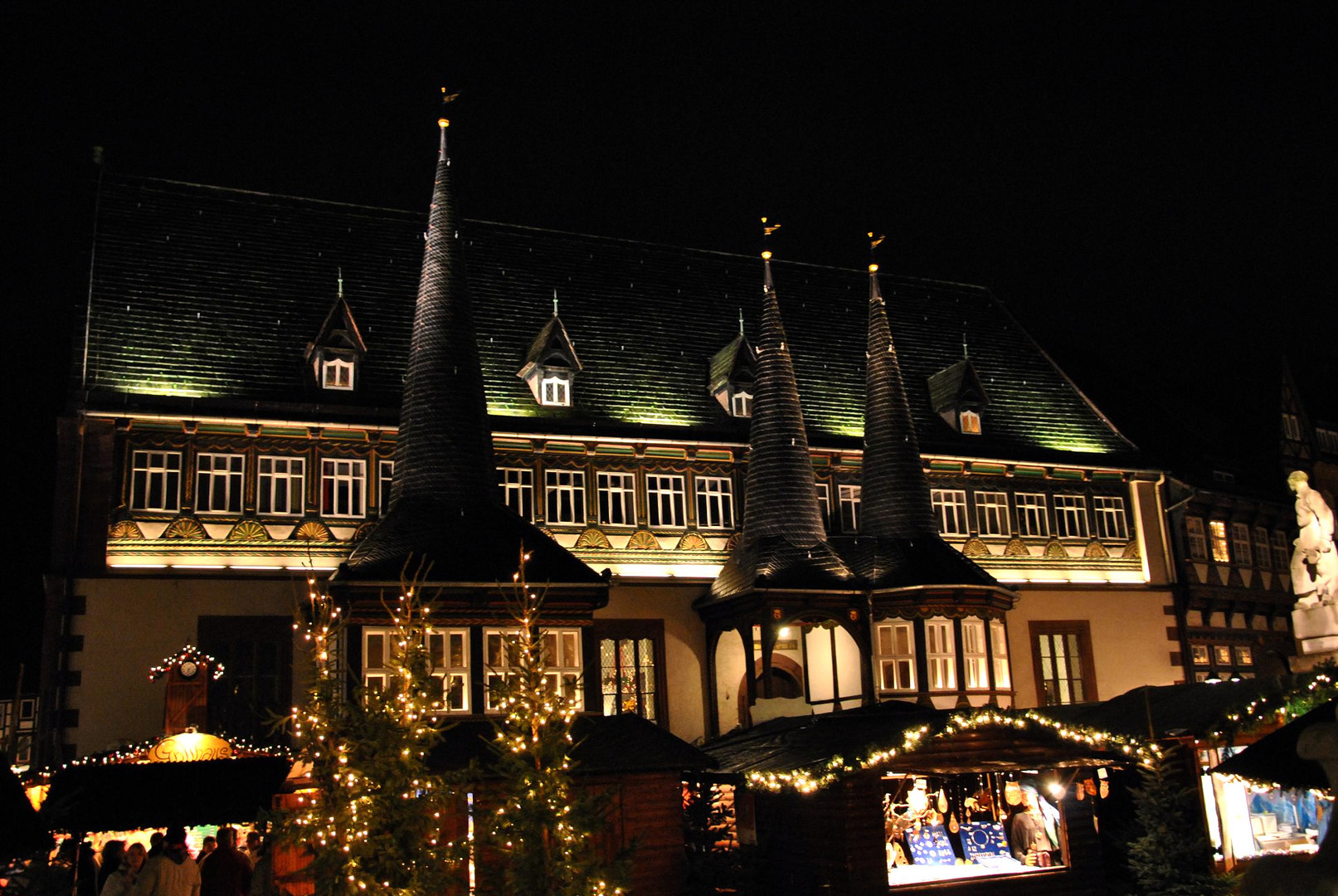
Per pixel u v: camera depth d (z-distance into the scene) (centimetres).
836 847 1777
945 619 2997
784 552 2894
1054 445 3697
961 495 3428
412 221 3459
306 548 2684
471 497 2625
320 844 1413
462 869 1606
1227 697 1906
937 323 4012
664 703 2917
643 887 1886
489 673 2467
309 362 2923
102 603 2498
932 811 1942
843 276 4000
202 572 2589
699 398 3328
